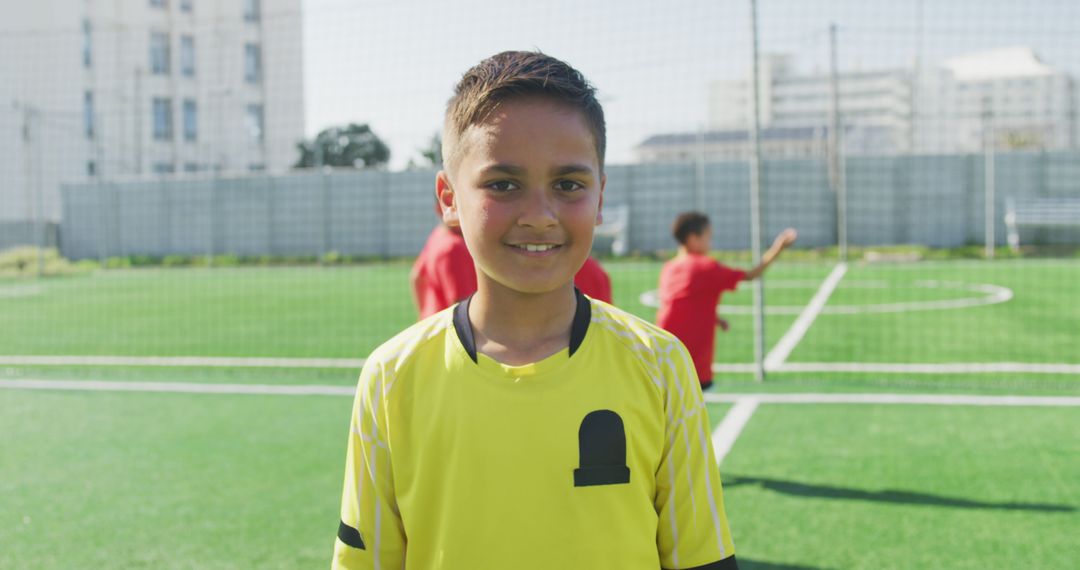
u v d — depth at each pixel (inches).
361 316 507.2
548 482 53.4
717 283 197.6
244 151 1589.6
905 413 229.5
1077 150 924.0
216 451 205.2
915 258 865.5
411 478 56.2
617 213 1005.2
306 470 188.7
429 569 55.2
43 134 1284.4
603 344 57.1
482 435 53.8
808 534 145.2
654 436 56.9
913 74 864.3
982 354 339.6
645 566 55.4
